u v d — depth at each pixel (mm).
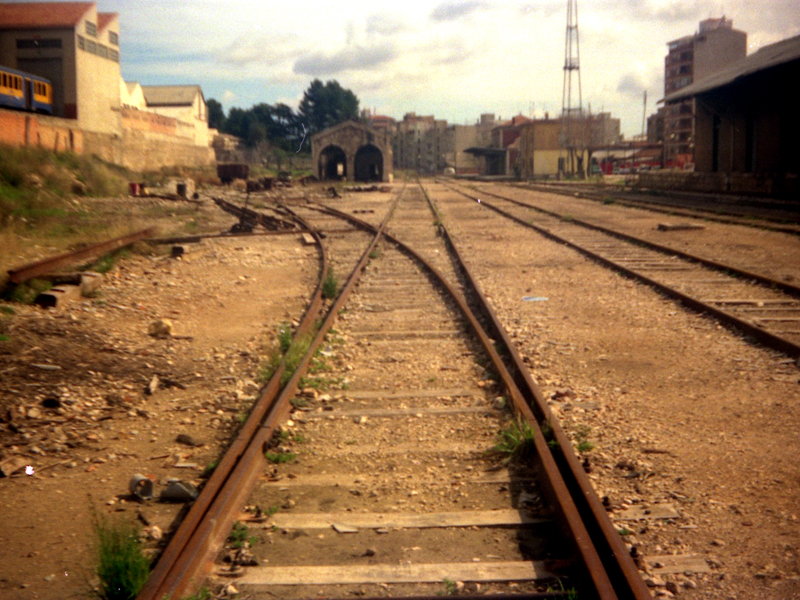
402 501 4324
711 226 20281
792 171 28391
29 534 3996
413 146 166375
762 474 4527
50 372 6746
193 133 74188
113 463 5008
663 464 4730
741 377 6516
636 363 7113
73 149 41812
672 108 94125
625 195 38562
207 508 4008
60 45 43500
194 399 6371
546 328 8672
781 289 10438
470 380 6648
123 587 3236
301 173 76500
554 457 4773
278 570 3555
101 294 10766
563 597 3211
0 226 16516
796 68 28172
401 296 10852
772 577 3410
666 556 3619
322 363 7203
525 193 46062
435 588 3398
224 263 14727
